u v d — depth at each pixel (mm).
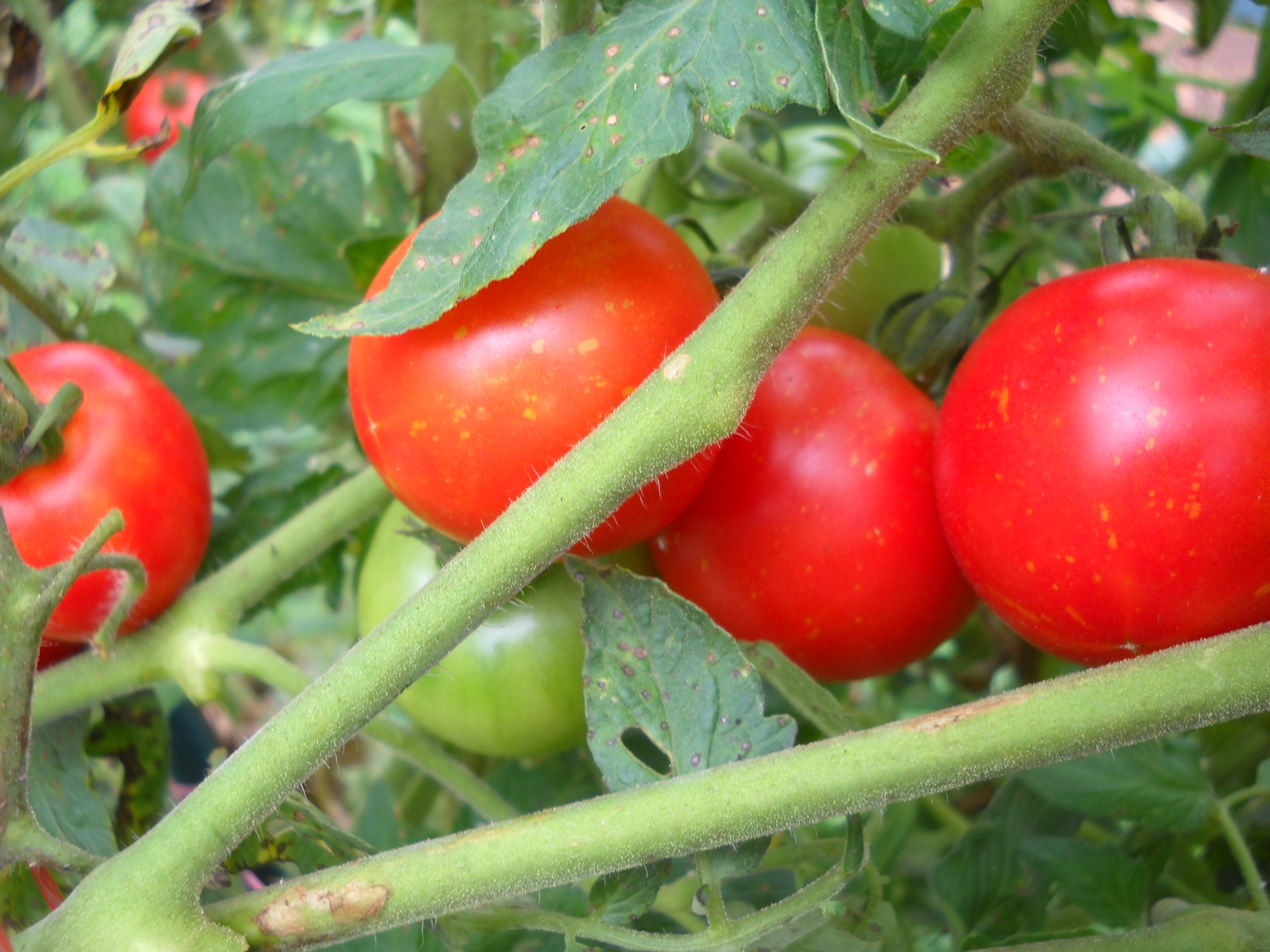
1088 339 217
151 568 255
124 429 251
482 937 261
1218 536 207
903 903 333
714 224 341
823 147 347
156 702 289
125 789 283
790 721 217
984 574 231
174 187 314
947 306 301
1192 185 379
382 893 196
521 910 220
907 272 321
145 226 314
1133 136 383
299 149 315
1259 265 327
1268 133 203
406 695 279
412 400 223
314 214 316
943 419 238
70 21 426
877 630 253
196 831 191
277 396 321
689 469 229
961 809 357
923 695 409
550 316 218
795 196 299
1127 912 266
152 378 267
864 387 253
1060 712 192
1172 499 208
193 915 191
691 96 195
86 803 262
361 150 470
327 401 322
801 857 264
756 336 198
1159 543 210
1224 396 207
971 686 381
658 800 197
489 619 262
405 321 197
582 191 194
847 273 312
